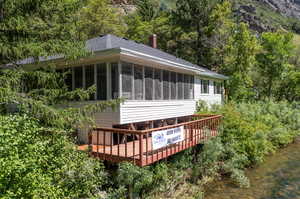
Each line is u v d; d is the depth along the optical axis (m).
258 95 28.84
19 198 3.51
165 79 10.71
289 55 27.41
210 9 26.56
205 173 8.96
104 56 7.76
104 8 24.27
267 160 11.90
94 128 6.87
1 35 6.97
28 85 7.42
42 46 7.16
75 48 7.39
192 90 13.55
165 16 32.47
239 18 31.20
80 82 8.95
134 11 38.81
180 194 7.10
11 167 3.35
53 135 5.25
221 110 13.34
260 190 8.26
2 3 6.78
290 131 16.86
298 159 12.03
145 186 6.48
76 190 4.96
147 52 10.10
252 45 23.56
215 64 26.58
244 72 23.88
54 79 7.72
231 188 8.36
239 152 10.61
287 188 8.43
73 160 5.22
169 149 7.29
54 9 7.93
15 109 6.82
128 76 8.31
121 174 5.89
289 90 29.09
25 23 7.05
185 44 27.34
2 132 3.55
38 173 3.82
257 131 11.77
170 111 11.04
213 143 9.14
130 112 8.42
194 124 9.51
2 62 7.35
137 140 9.24
